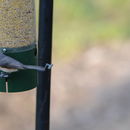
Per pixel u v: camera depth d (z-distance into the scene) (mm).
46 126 6902
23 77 7316
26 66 6570
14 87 7312
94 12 18656
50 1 6598
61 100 14305
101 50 17172
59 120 13477
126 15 18656
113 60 16609
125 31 18078
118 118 13500
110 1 19078
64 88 14867
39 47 6688
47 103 6855
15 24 7402
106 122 13367
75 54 16906
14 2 7379
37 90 6844
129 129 13000
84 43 17453
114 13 18781
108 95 14547
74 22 18203
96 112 13781
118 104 14094
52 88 14844
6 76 7148
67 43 17266
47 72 6789
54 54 16844
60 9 18453
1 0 7379
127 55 16875
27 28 7484
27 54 7469
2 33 7379
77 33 17719
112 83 15211
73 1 18672
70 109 13930
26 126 13195
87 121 13430
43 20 6621
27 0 7488
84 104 14141
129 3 19047
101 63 16422
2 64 6711
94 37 17766
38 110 6883
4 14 7383
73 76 15578
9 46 7383
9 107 13828
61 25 17984
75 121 13445
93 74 15742
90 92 14703
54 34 17562
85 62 16484
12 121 13328
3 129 13047
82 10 18562
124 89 14836
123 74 15742
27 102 14031
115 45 17484
